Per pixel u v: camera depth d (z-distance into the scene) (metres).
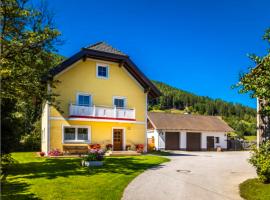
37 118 35.16
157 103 118.25
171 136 40.56
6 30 18.95
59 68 25.62
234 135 47.81
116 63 29.62
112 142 28.56
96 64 28.58
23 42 18.94
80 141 26.92
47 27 19.42
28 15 19.05
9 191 11.34
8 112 16.06
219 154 32.34
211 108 127.56
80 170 16.48
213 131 42.78
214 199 10.80
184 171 16.89
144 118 30.56
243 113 129.38
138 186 12.53
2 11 18.25
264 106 12.59
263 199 10.52
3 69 16.45
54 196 10.56
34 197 10.45
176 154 29.84
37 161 21.02
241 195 11.35
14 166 18.00
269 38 11.84
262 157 12.89
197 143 41.94
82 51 26.91
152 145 40.12
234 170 17.73
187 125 42.12
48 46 20.27
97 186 12.22
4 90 16.36
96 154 18.89
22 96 19.06
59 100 26.31
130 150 29.14
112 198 10.43
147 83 30.22
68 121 26.53
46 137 25.83
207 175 15.68
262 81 11.44
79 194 10.88
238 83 12.23
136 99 30.39
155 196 11.02
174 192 11.68
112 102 29.03
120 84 29.62
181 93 140.62
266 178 12.65
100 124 28.14
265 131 13.96
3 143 15.70
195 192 11.76
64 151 25.97
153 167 18.19
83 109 26.98
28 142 32.88
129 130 29.59
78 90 27.33
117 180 13.55
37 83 19.84
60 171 16.14
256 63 12.05
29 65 19.50
